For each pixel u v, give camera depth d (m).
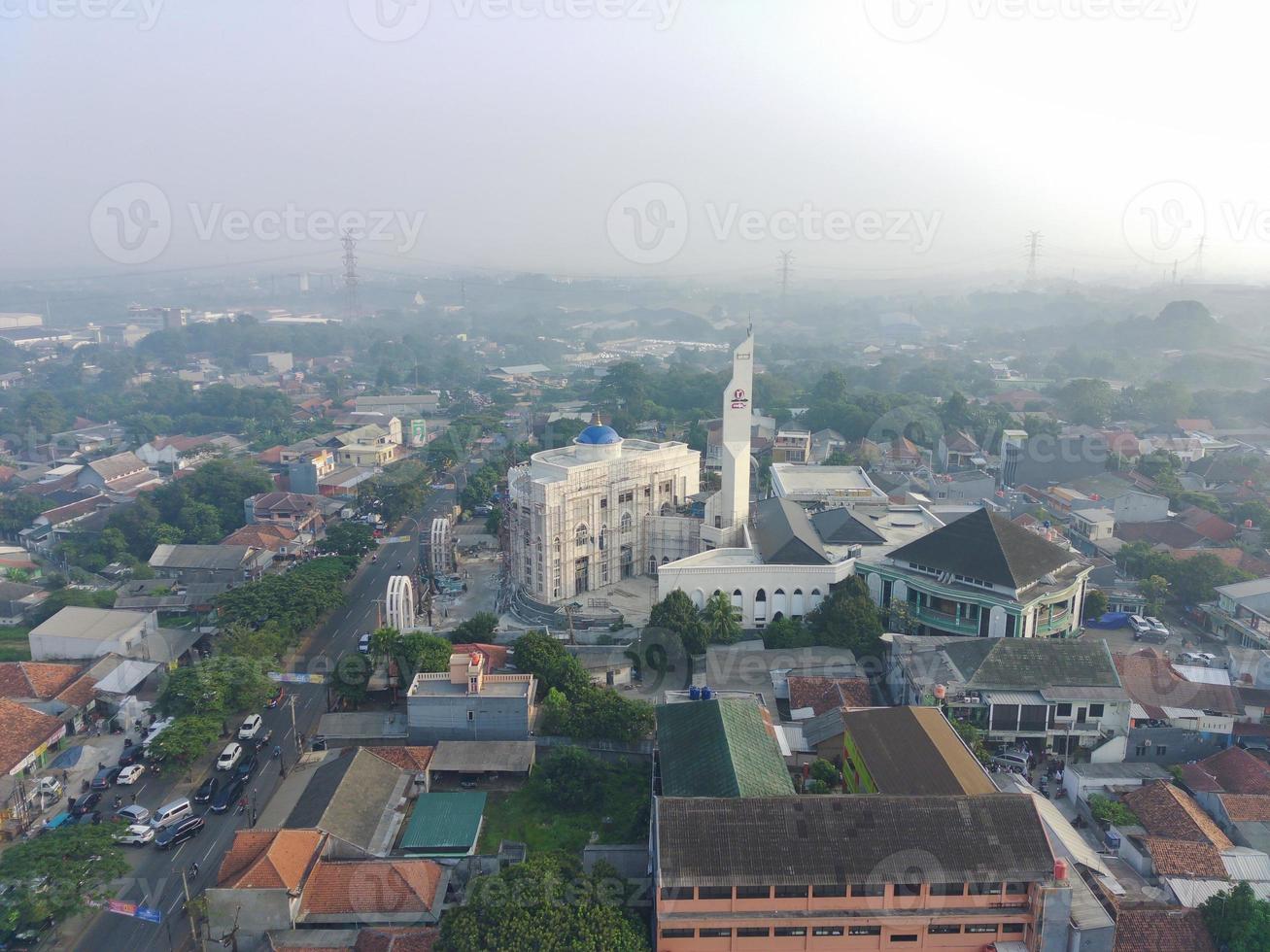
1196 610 149.75
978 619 125.44
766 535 152.62
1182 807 86.81
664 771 88.31
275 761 109.88
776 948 70.94
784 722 110.75
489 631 137.12
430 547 171.62
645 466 163.62
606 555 159.62
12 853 80.12
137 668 127.12
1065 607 129.88
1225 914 72.00
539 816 97.19
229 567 175.38
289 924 77.12
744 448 152.50
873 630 126.38
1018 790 91.31
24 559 191.88
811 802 74.69
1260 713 106.44
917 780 83.75
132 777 104.38
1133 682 110.88
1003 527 130.62
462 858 86.44
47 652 136.88
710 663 124.25
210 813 98.69
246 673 115.81
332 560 178.75
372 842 87.81
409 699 109.69
